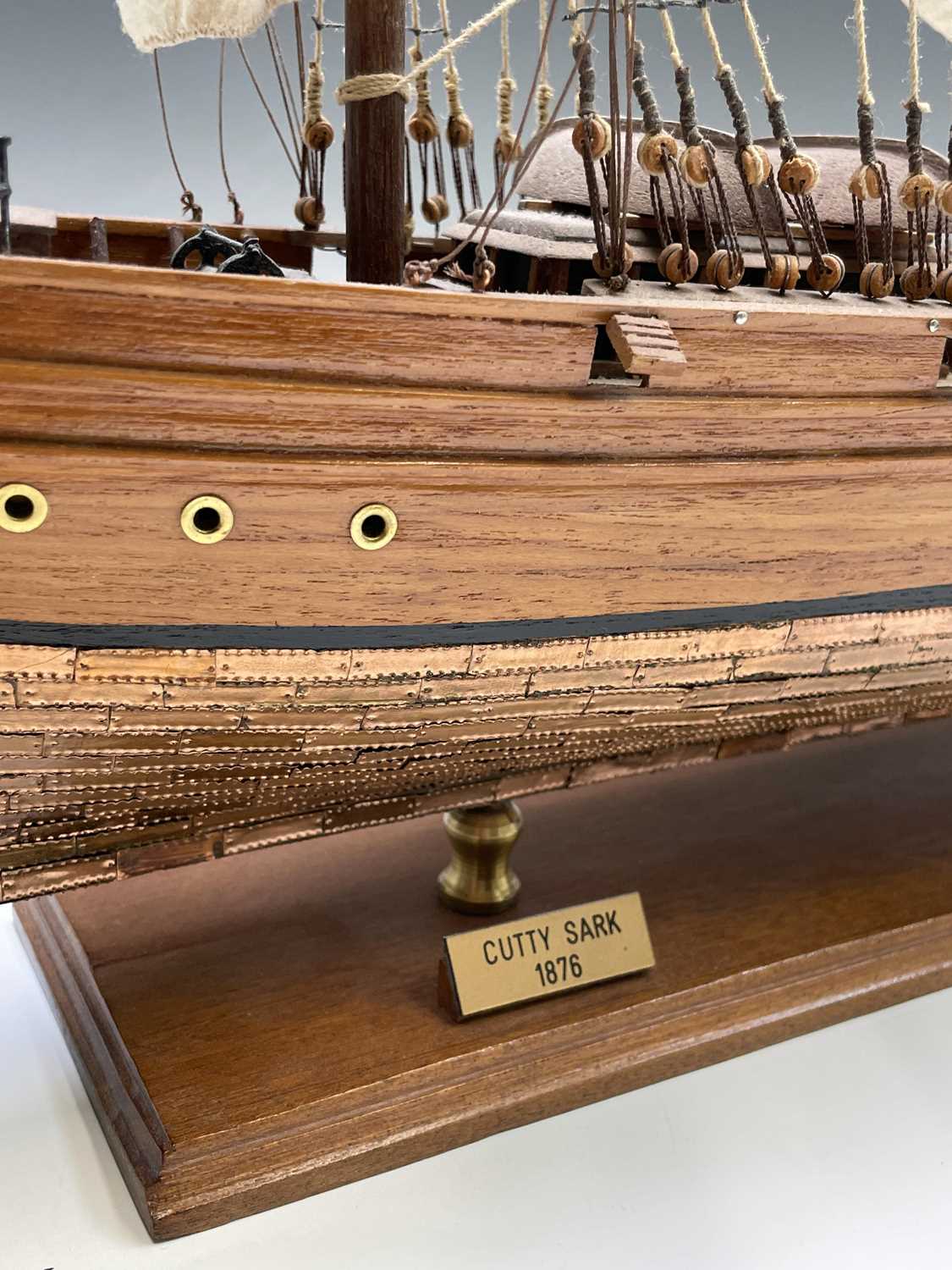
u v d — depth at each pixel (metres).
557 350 0.84
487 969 1.04
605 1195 0.98
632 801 1.46
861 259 1.10
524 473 0.87
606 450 0.89
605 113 1.28
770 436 0.95
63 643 0.81
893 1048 1.16
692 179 0.99
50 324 0.72
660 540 0.95
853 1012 1.18
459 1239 0.93
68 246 1.28
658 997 1.09
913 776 1.56
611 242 0.95
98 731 0.86
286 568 0.84
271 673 0.88
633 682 1.01
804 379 0.94
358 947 1.15
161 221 1.29
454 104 1.39
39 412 0.74
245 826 1.01
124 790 0.91
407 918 1.20
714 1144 1.03
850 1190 0.99
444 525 0.86
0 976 1.22
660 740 1.12
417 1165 1.00
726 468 0.94
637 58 1.00
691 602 0.99
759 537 0.99
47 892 0.96
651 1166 1.01
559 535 0.91
